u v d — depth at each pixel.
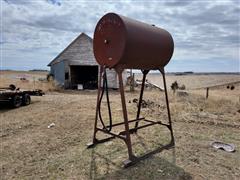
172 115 7.81
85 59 19.69
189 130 5.97
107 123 6.57
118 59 3.87
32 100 11.58
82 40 19.69
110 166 3.71
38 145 4.72
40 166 3.71
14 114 8.09
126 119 3.88
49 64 20.69
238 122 6.95
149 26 4.48
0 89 10.50
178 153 4.33
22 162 3.88
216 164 3.85
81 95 14.85
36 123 6.67
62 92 17.06
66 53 20.12
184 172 3.52
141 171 3.54
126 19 3.94
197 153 4.34
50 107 9.39
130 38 3.81
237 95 14.72
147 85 21.67
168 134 5.57
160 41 4.49
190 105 9.82
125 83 20.30
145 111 8.34
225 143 4.90
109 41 4.05
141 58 4.16
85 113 8.01
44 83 19.05
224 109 9.23
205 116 7.72
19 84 18.31
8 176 3.39
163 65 4.89
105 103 10.34
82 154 4.21
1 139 5.14
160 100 11.16
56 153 4.27
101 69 4.43
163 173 3.48
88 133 5.56
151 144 4.82
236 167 3.74
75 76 21.66
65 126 6.27
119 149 4.48
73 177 3.34
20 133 5.62
